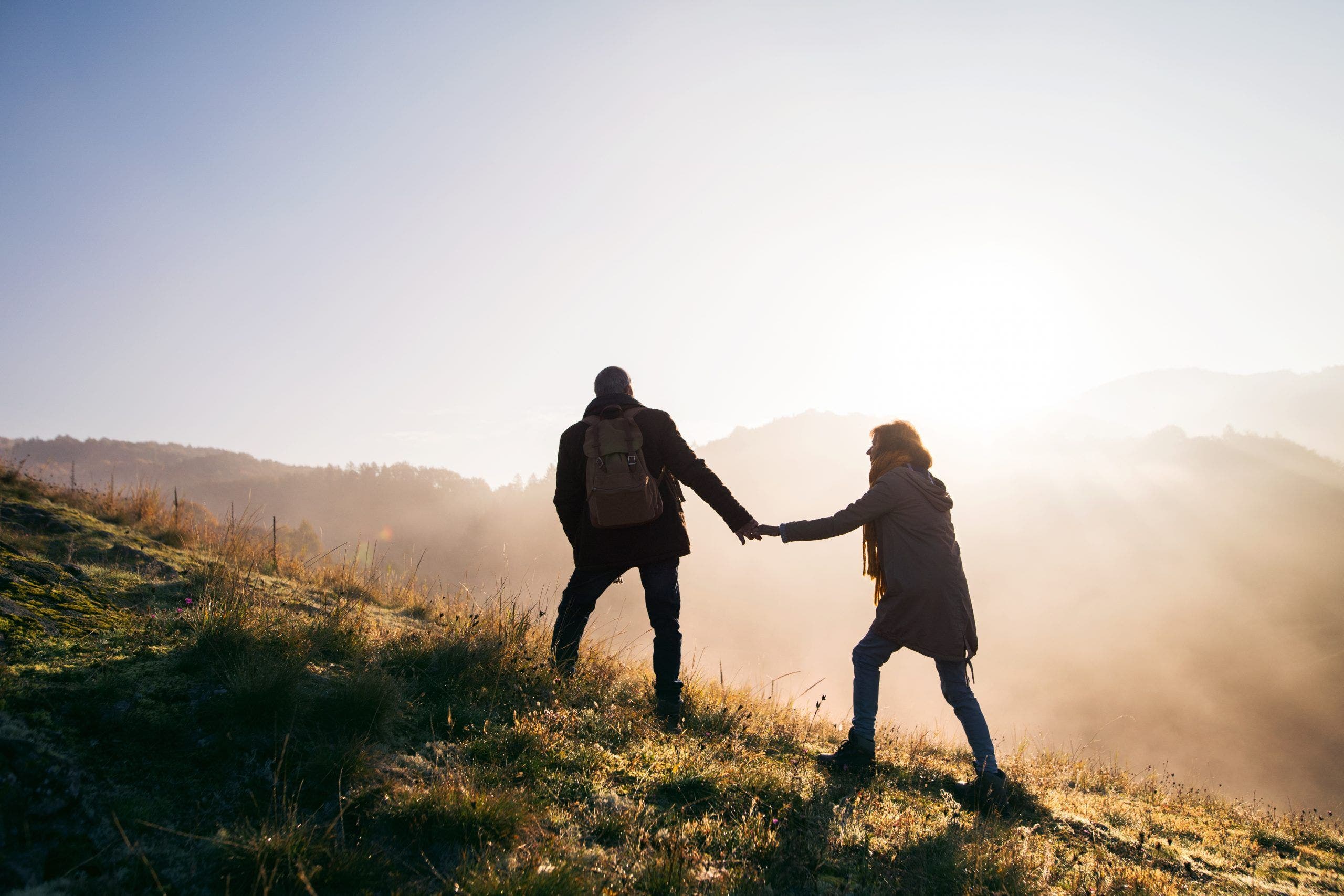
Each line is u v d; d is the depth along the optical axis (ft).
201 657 9.20
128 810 6.29
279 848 6.07
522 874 6.23
